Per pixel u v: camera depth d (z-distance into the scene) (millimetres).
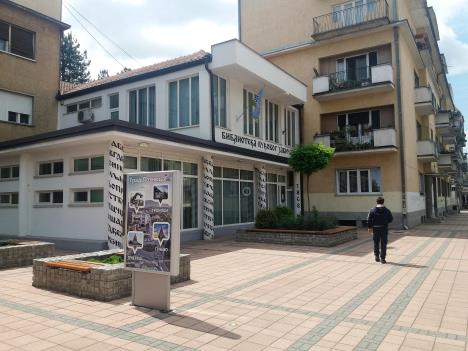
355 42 23688
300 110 25141
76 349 4762
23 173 14750
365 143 22344
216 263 10688
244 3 28500
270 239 14977
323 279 8664
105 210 12594
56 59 21172
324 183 24016
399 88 22297
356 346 4871
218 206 17656
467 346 4863
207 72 16641
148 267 6301
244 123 19234
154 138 12609
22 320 5844
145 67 20688
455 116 42875
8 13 18891
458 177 51312
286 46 26453
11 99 18953
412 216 23109
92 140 12367
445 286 8000
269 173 22234
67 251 12891
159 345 4898
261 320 5863
